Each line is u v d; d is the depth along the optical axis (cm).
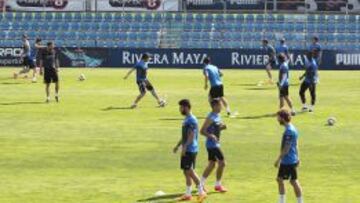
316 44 12350
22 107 10031
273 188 5578
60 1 19575
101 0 19550
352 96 11594
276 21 18775
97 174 6050
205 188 5569
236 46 18350
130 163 6494
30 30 19062
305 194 5394
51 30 19050
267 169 6275
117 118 9094
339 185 5697
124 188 5550
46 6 19525
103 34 18850
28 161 6569
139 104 10412
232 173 6116
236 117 9206
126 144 7400
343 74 15675
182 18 19050
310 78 9669
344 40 18375
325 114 9569
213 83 9131
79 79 13875
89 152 6988
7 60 17450
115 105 10288
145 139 7669
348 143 7525
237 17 18900
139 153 6938
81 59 17350
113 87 12662
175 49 17138
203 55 17100
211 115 5281
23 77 14350
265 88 12612
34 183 5712
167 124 8619
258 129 8319
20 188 5541
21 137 7775
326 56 16900
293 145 4800
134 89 12350
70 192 5419
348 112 9762
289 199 5238
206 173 5291
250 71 16312
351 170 6256
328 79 14462
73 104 10375
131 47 17825
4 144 7381
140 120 8931
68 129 8275
